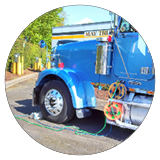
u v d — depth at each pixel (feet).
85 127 12.66
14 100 17.98
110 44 10.91
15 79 25.41
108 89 11.32
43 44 14.70
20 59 27.91
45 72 13.26
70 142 10.79
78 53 12.98
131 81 10.52
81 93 12.27
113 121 10.93
